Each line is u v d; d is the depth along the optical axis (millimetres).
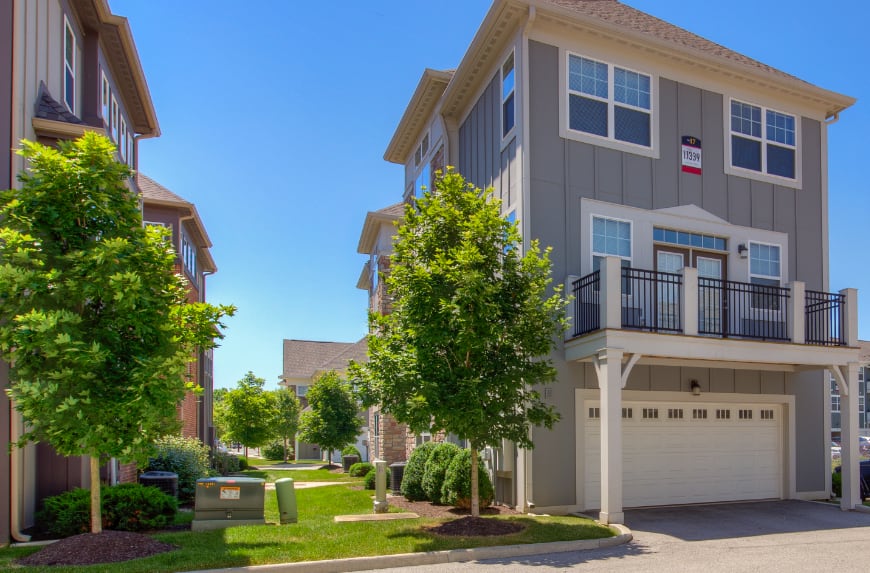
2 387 8422
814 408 14055
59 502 8953
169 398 7625
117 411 7332
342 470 26422
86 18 11805
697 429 13016
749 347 11477
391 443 20562
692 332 11133
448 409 8805
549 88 12242
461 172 15508
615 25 12492
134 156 15492
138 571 6758
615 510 9898
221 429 33094
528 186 11812
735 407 13438
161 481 11523
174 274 9031
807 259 14266
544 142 12062
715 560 7820
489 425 9086
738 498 13141
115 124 13672
